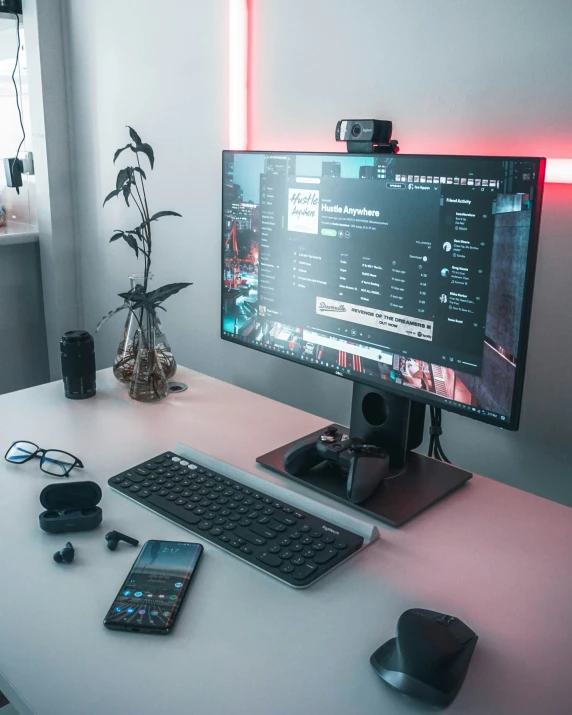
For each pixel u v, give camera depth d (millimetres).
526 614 842
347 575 907
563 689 728
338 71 1534
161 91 1949
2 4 2219
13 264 2434
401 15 1396
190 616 821
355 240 1112
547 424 1357
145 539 974
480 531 1017
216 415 1401
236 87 1731
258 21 1664
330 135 1586
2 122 2523
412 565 932
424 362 1065
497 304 957
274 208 1230
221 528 989
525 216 901
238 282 1341
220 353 2008
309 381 1789
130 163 2117
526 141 1270
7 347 2492
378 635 799
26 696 702
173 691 712
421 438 1228
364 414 1202
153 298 1401
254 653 766
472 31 1299
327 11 1521
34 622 806
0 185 2613
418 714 689
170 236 2057
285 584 881
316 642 785
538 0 1201
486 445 1453
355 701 705
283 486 1121
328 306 1184
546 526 1035
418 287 1044
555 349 1315
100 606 836
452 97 1354
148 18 1922
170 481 1115
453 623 778
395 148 1136
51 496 1013
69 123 2316
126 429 1324
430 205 1001
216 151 1843
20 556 929
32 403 1438
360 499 1062
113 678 727
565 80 1198
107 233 2291
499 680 736
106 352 2447
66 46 2232
